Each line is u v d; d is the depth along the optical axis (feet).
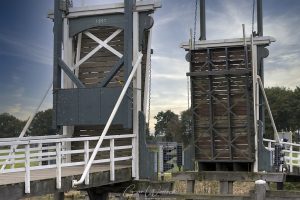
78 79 47.55
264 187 44.73
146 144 46.57
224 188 61.36
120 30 48.55
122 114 45.70
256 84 60.13
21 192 31.50
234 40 60.75
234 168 62.64
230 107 61.41
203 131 63.41
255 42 60.70
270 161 60.49
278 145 62.90
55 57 48.01
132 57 46.42
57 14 48.29
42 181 33.40
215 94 62.34
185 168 64.03
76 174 37.50
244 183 75.61
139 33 46.78
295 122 252.01
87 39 50.85
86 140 38.73
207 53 61.77
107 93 46.19
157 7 46.11
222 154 62.64
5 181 32.14
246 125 60.95
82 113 46.91
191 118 63.72
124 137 44.57
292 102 251.19
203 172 62.49
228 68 61.21
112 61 49.73
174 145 62.34
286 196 44.55
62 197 46.47
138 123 46.70
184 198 45.16
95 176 39.93
